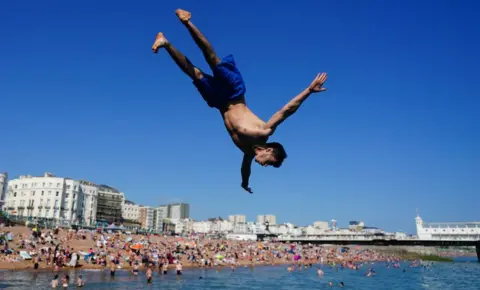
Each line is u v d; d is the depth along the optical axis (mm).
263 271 72250
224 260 82062
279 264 92938
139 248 68375
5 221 81312
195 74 5949
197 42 5723
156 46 5473
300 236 144250
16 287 34844
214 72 5879
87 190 174375
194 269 67625
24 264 48906
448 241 116750
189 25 5613
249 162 6250
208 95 5969
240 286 48938
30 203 157250
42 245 58406
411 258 138500
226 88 5867
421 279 65188
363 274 73625
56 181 157125
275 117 5289
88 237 72375
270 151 5453
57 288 36125
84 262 55594
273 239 151750
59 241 64250
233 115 5840
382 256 138375
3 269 45500
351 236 134875
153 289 40062
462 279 65375
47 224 83688
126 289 38625
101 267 55344
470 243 119500
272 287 49688
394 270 86250
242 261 87812
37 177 159750
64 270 49812
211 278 55625
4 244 53188
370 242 131750
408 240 122688
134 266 52562
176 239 93125
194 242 91938
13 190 163625
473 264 109375
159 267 60250
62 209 156250
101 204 187750
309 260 106812
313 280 59875
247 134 5566
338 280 61156
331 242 141125
